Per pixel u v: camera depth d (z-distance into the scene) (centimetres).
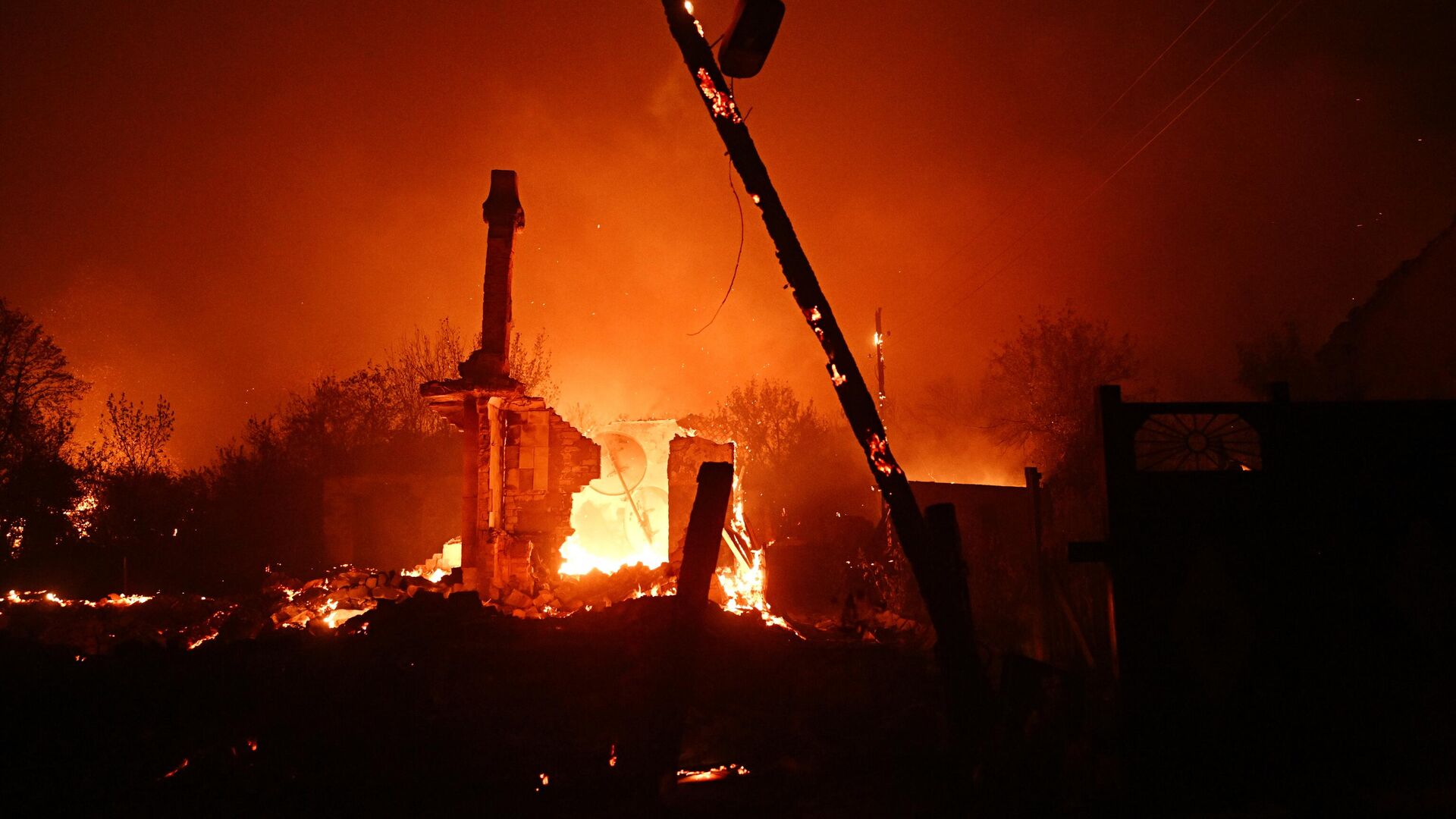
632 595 1620
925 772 758
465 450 1656
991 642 1233
